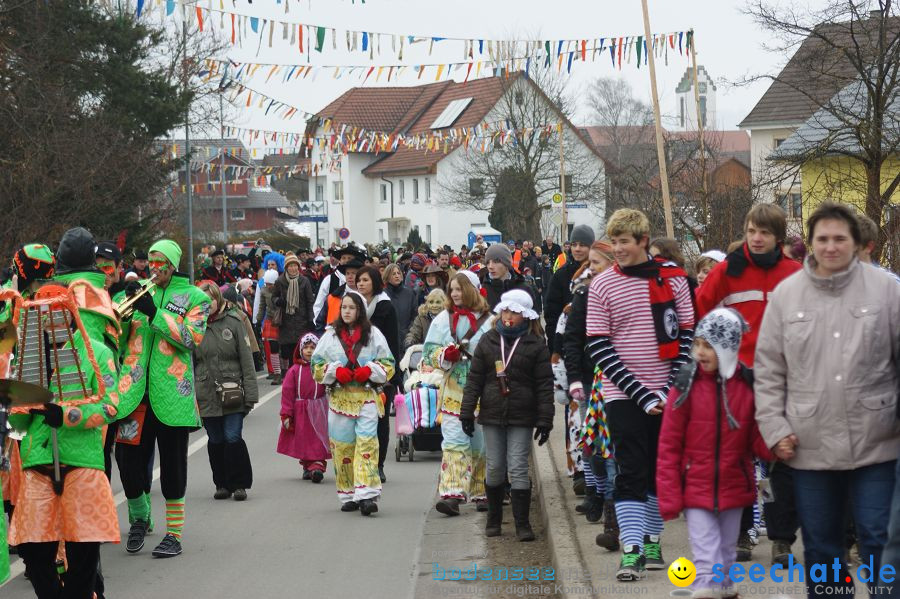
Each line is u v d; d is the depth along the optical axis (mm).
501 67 25328
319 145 40406
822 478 6141
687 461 6855
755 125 50719
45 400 6965
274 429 17969
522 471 10070
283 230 100438
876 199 20469
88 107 34281
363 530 10852
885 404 6004
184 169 46406
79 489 7391
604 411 8633
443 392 11352
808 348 6086
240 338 12445
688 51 24078
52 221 26219
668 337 7855
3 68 27891
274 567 9469
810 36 23062
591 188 72375
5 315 7449
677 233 26016
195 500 12469
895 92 22766
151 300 9586
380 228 94562
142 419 9797
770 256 7906
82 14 34594
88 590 7578
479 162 73938
